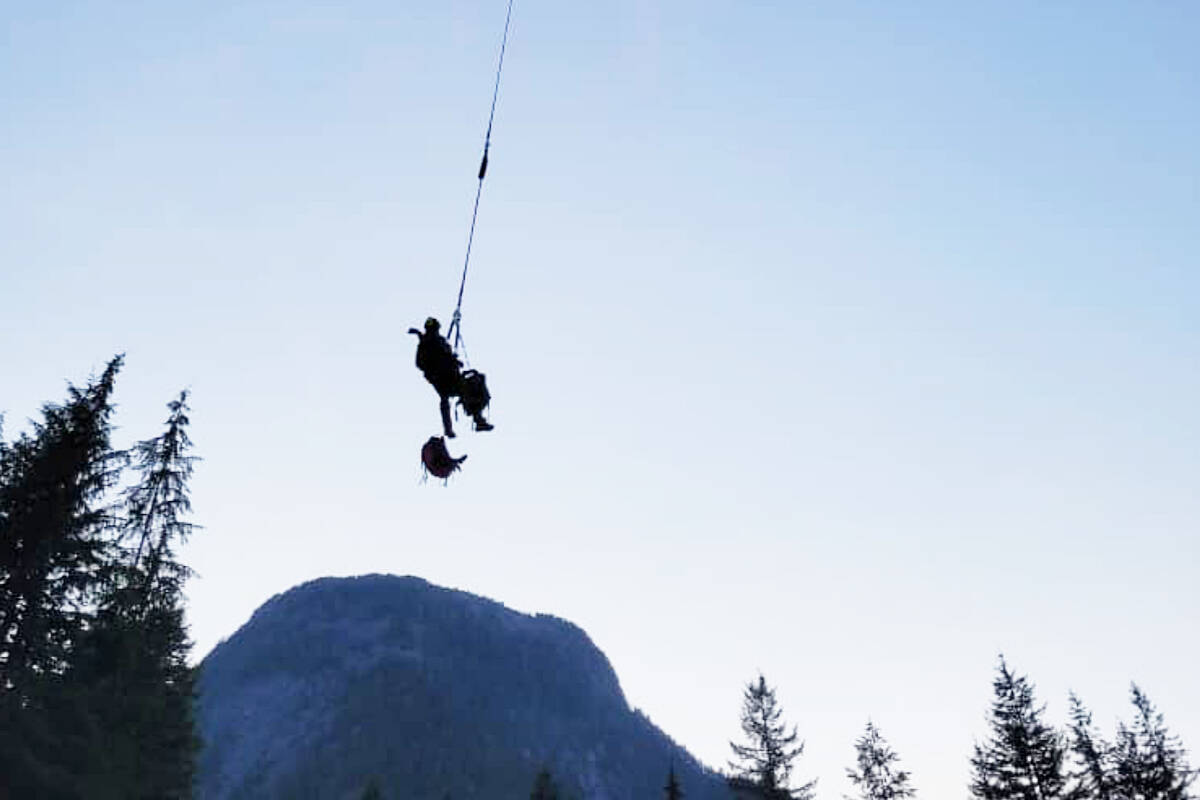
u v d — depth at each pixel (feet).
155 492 99.55
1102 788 139.64
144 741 92.07
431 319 28.91
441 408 28.45
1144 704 143.02
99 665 81.71
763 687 162.71
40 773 63.41
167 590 96.89
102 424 82.23
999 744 126.41
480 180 31.32
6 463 78.02
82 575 80.23
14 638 75.72
